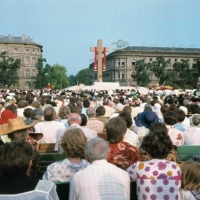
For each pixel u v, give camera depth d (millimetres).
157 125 6609
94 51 71562
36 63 149875
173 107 14328
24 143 3830
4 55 134000
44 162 6910
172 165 5012
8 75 131875
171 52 157125
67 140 5297
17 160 3617
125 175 4613
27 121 10766
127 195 4578
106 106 17234
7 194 3512
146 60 156125
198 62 129625
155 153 5074
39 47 157875
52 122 9820
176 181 4887
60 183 4902
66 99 26906
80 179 4473
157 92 49156
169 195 4844
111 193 4371
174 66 132750
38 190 3584
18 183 3582
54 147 8688
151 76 151500
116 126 6016
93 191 4375
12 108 12688
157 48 165000
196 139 9344
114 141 6020
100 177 4457
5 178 3617
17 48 150500
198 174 4820
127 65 154125
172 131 8672
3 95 38375
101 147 4641
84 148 4965
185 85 127125
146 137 5234
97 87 73812
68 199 4949
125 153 5906
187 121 13227
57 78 169375
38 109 10961
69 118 8648
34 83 151500
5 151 3652
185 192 4867
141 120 9531
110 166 4594
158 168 4973
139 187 4980
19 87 150750
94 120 10352
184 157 7617
